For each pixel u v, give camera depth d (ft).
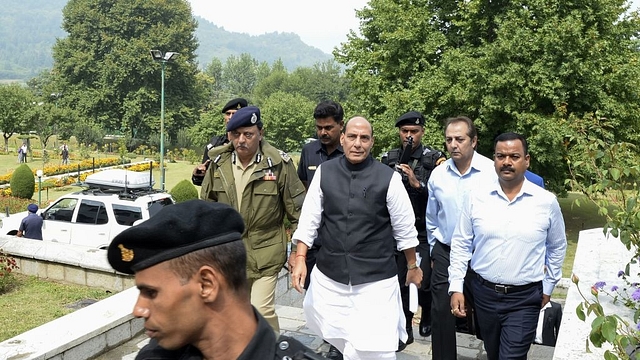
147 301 4.68
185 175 128.16
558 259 13.24
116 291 28.68
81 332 17.26
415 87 60.03
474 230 13.32
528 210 12.76
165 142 192.34
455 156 14.87
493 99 55.26
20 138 191.52
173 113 193.26
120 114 195.31
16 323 23.77
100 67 192.03
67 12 197.47
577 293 14.57
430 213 15.66
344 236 12.57
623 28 62.64
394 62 65.57
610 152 13.35
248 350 4.66
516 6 58.44
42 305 26.27
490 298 13.16
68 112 180.96
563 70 53.67
